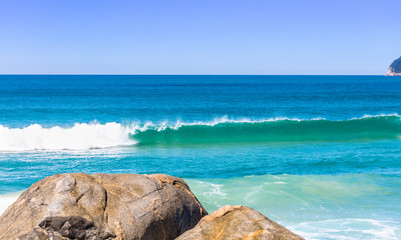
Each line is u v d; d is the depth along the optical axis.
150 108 40.69
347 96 63.03
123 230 5.05
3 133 19.25
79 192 5.25
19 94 61.25
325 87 99.81
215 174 13.99
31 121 28.94
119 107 41.03
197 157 17.14
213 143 21.23
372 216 9.68
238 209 4.93
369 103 49.28
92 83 118.19
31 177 13.38
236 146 20.27
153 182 5.90
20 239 4.63
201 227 4.73
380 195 11.38
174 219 5.62
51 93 64.75
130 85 106.38
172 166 15.29
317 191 11.68
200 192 11.36
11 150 18.06
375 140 21.91
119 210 5.26
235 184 12.28
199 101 51.22
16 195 10.59
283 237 4.28
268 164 15.68
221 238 4.42
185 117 34.25
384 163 15.77
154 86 101.56
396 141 21.53
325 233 8.60
